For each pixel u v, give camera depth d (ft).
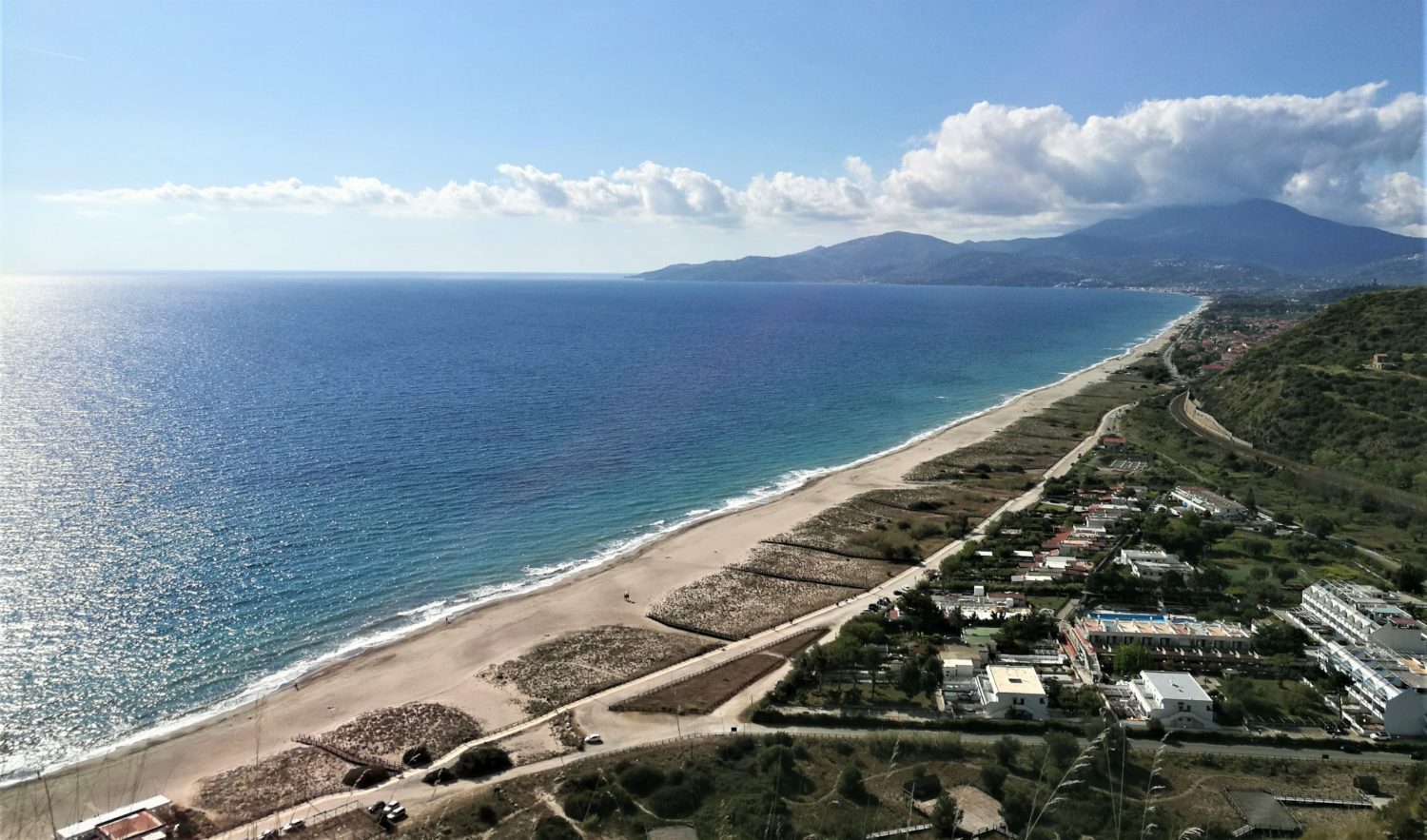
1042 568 440.86
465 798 249.55
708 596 412.36
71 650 333.01
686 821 234.58
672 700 310.65
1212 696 302.45
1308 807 243.60
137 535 441.68
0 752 272.72
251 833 233.96
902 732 281.74
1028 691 297.12
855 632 352.90
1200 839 221.66
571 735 286.46
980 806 237.66
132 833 226.58
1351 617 348.79
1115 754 259.39
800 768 261.65
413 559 437.17
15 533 435.12
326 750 279.49
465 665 339.57
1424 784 241.14
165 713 299.99
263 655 339.77
